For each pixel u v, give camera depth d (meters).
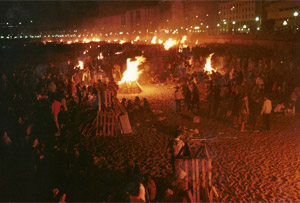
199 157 8.75
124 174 10.19
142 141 13.57
